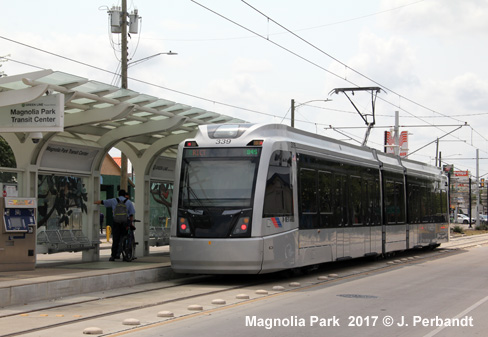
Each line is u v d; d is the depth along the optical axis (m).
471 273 17.94
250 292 13.32
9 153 29.27
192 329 8.98
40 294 11.55
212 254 14.17
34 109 13.02
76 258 19.75
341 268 19.69
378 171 21.70
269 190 14.56
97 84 13.97
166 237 20.70
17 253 14.07
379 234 21.33
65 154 16.28
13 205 13.99
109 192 45.97
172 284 14.59
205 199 14.57
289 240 15.02
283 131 15.84
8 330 8.77
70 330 8.81
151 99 15.73
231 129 15.16
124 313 10.38
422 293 13.29
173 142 18.67
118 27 25.66
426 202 27.48
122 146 19.08
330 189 17.56
